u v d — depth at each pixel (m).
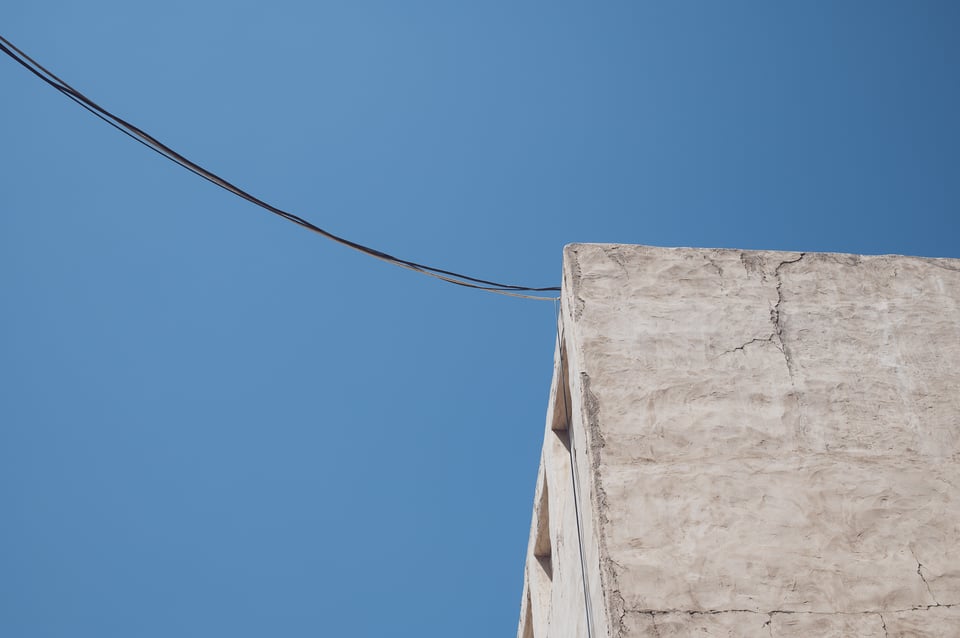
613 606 5.21
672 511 5.54
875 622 5.23
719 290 6.40
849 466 5.77
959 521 5.61
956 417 6.01
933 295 6.50
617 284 6.39
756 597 5.28
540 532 8.09
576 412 6.11
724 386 6.02
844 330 6.30
